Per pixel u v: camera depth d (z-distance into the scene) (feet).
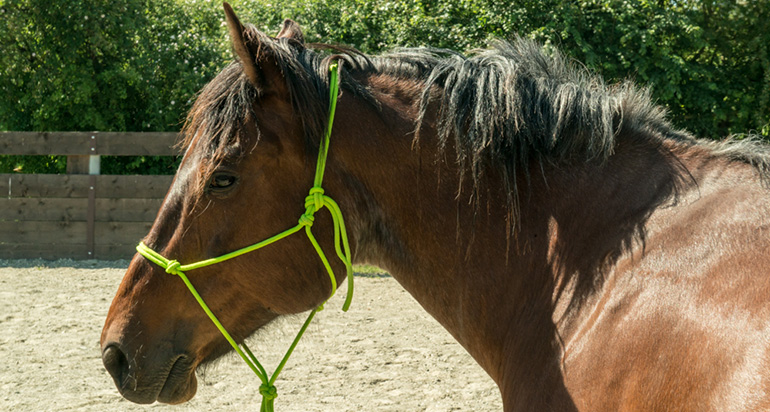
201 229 5.21
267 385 5.63
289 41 5.53
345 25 34.32
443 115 5.36
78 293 20.76
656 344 4.03
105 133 26.73
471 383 13.21
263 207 5.17
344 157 5.32
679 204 4.55
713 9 33.06
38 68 36.19
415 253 5.50
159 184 26.58
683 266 4.22
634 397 4.02
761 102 31.35
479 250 5.27
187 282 5.25
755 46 32.01
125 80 36.70
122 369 5.43
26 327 16.90
